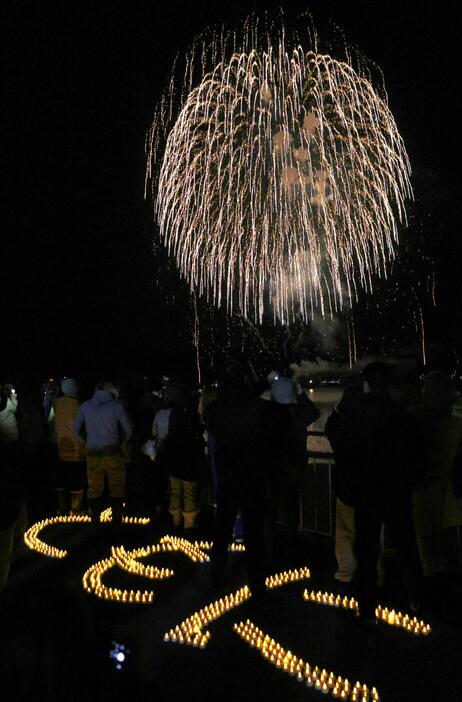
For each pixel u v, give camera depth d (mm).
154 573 7805
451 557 7625
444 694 4719
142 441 12234
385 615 6207
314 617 6273
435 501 6750
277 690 4820
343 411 6582
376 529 5973
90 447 10047
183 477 9648
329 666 5191
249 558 6793
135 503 12234
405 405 7527
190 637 5746
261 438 6793
